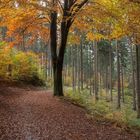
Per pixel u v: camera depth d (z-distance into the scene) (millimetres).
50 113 15094
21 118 12992
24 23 21484
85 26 22203
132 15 15422
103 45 41031
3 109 14453
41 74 37625
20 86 29281
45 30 23859
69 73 63906
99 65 48000
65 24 21516
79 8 19562
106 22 19891
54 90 21984
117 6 16750
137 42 17469
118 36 18094
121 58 42406
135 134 13438
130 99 38969
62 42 21672
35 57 35000
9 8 18672
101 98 36312
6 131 10430
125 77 60281
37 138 10164
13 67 27812
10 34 22344
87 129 12805
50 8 18719
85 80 59219
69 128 12461
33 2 18516
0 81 24953
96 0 19234
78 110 16984
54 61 22062
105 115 16781
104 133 12586
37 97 21141
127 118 16969
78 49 46281
